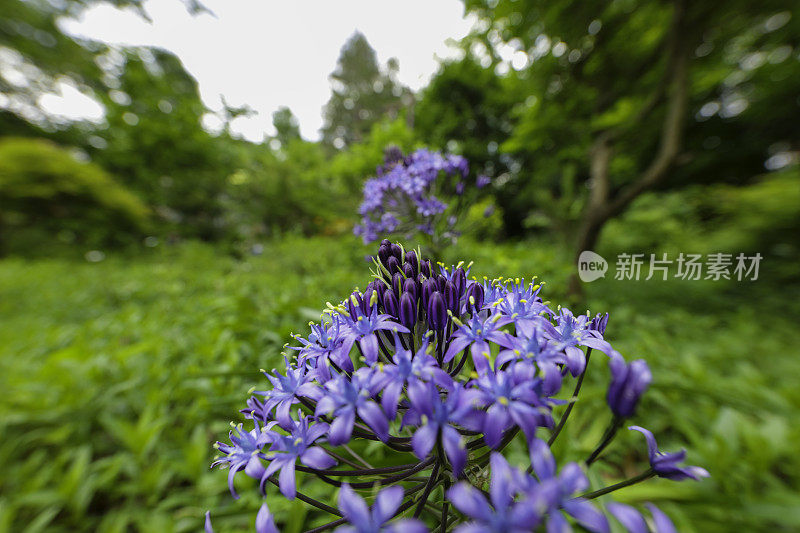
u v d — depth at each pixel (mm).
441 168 2701
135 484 2357
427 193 2887
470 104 17906
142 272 9578
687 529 1700
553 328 972
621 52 6484
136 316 4887
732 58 7410
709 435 2432
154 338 3764
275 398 996
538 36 6633
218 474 2178
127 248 18047
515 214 17281
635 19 5941
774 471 2277
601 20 5949
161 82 22203
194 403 2836
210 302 4891
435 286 1101
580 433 2564
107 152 21141
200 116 22578
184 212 23141
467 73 16234
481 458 1017
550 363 867
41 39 19359
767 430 2303
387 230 2803
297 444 894
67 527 2334
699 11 4949
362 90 48906
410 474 978
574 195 11086
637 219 9133
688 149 12609
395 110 17812
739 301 6273
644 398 2865
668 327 4906
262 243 16781
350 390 837
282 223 20500
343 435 786
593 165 6926
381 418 801
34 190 16156
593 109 7770
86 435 2875
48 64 19578
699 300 6172
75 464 2443
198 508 2104
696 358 3391
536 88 7641
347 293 3729
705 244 7328
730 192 7898
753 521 1778
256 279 6723
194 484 2340
